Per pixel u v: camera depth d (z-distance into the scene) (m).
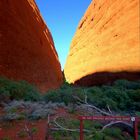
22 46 25.72
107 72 28.97
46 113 9.96
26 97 13.61
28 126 8.80
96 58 35.66
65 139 7.47
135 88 18.47
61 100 13.12
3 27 22.38
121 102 13.54
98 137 7.66
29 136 7.73
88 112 11.07
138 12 27.58
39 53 32.25
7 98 12.26
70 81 50.41
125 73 25.06
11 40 23.16
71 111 10.99
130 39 26.78
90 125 8.93
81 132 5.37
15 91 13.30
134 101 13.89
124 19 30.47
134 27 27.02
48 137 7.68
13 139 7.62
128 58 25.69
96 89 17.33
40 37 37.00
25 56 25.73
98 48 36.78
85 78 37.38
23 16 30.11
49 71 35.06
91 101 13.26
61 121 9.19
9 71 20.59
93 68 34.88
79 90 15.78
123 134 8.67
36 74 27.39
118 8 33.75
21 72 23.00
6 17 23.64
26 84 17.33
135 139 5.19
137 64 23.89
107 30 35.62
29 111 10.24
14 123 9.16
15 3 28.19
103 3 42.06
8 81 14.81
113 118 5.28
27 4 35.38
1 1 23.69
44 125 8.84
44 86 28.22
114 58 28.92
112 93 14.80
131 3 30.17
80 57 48.25
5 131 8.41
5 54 20.98
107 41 33.50
